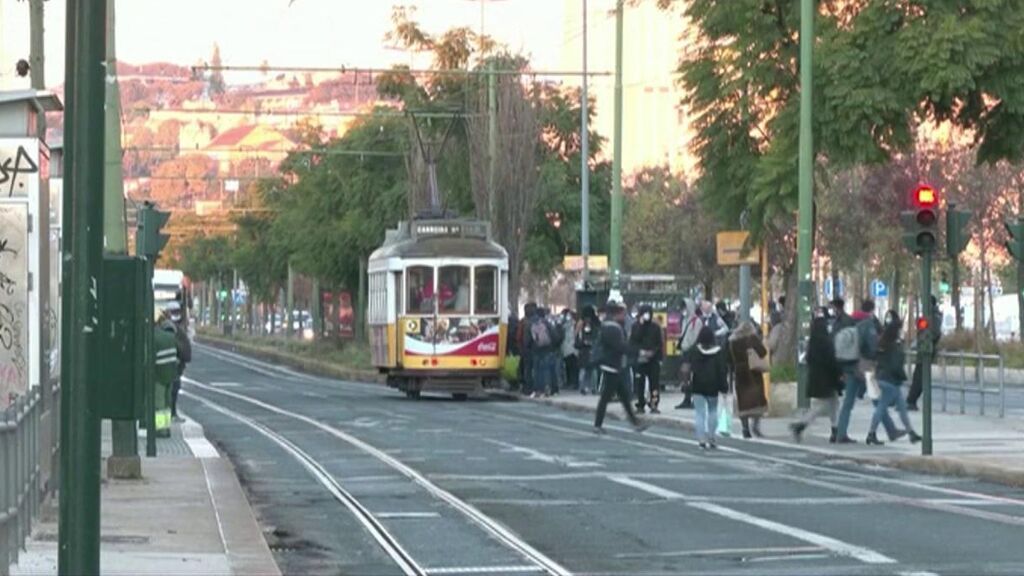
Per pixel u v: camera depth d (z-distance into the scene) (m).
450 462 28.19
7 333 19.33
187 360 39.41
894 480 25.17
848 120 36.31
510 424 39.28
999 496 22.73
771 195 37.91
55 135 32.09
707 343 31.16
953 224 27.42
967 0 36.41
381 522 19.97
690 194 84.50
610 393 36.06
